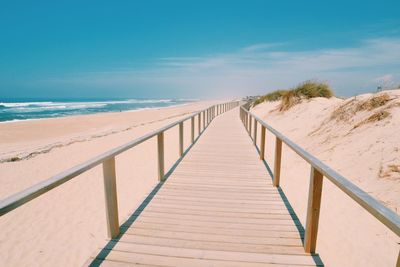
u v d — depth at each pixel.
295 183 5.03
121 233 2.79
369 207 1.39
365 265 2.72
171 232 2.83
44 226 3.88
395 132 5.18
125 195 4.91
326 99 12.34
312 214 2.37
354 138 6.00
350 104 7.67
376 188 4.09
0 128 16.98
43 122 20.81
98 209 4.43
